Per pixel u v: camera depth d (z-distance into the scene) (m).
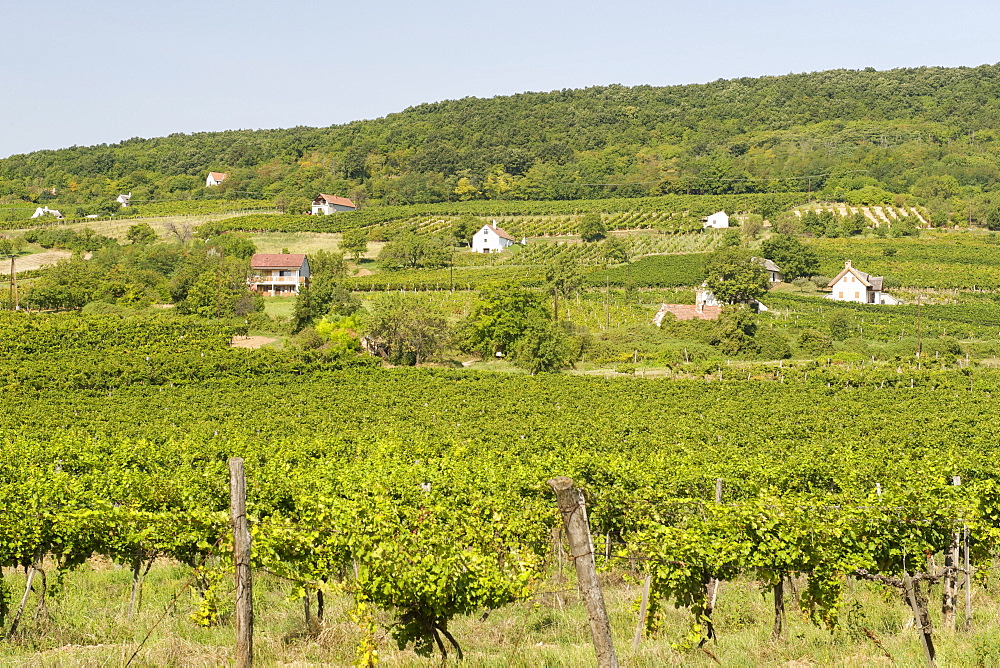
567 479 9.95
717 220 154.75
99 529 16.12
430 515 16.73
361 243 133.38
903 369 69.25
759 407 54.38
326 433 44.41
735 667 13.88
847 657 14.30
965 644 14.81
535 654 14.21
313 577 15.23
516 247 143.62
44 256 128.88
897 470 26.64
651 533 15.66
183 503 20.38
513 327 80.38
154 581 19.92
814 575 15.35
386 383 64.00
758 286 102.69
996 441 42.28
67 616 16.38
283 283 108.69
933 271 119.31
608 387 61.59
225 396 59.75
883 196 168.00
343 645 14.78
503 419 50.75
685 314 92.94
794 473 27.08
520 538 19.19
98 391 60.12
